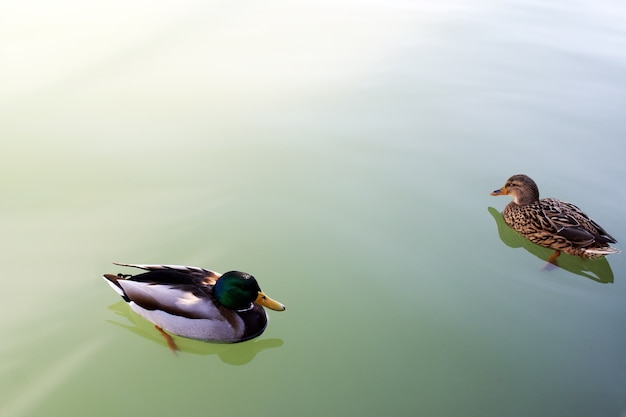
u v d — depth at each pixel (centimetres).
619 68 455
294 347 311
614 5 572
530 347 312
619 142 397
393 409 296
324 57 450
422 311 322
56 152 378
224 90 420
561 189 369
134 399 296
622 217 357
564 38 488
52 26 465
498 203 367
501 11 544
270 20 488
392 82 433
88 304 320
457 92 429
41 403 293
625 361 309
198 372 305
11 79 419
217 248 339
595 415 295
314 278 330
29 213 350
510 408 296
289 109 410
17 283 325
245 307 314
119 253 336
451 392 300
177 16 486
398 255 340
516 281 335
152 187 364
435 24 502
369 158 382
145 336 313
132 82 421
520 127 404
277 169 375
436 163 382
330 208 357
